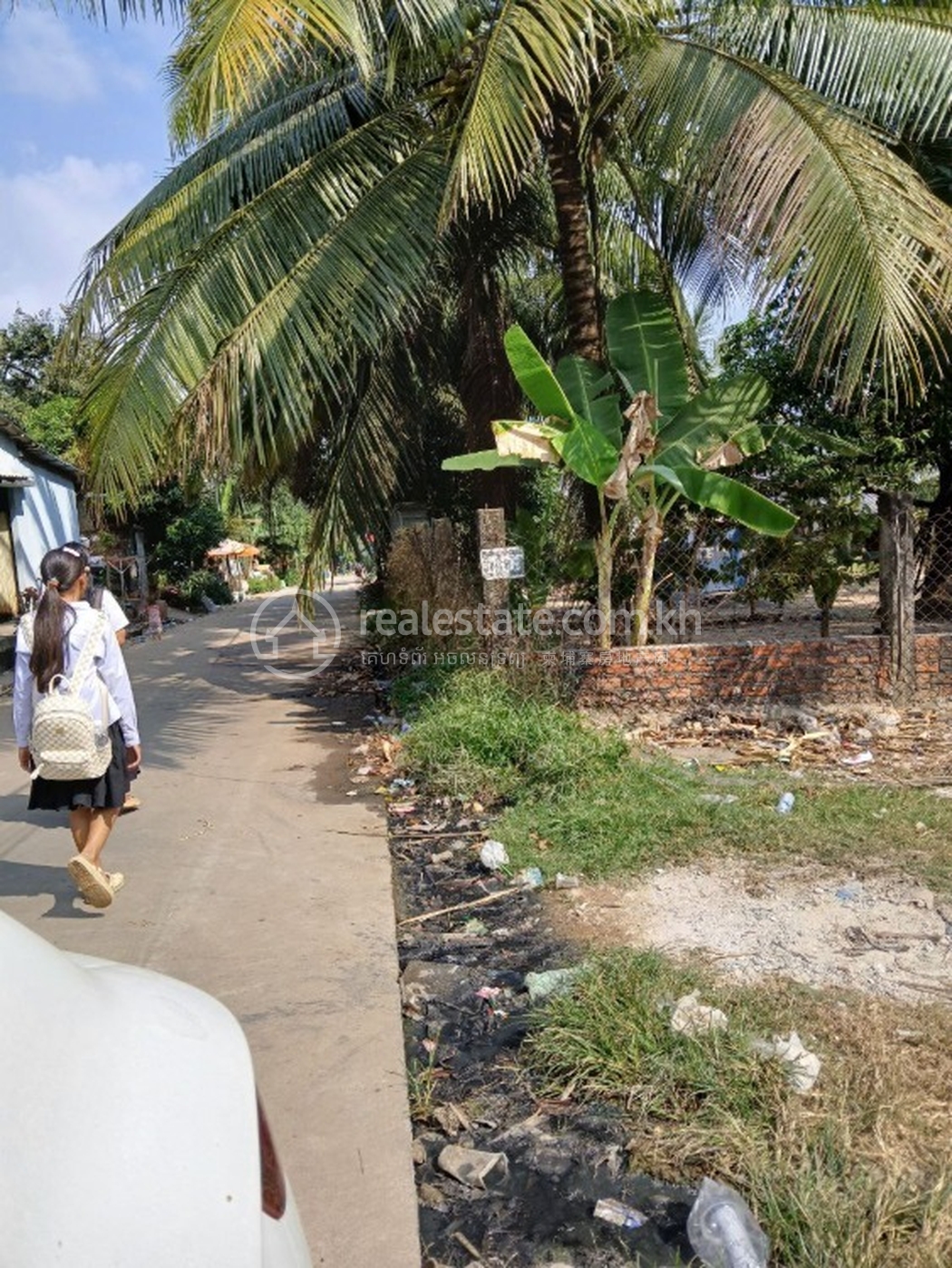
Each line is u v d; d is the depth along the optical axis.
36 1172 1.29
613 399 7.55
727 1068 2.76
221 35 5.53
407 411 9.67
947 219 6.10
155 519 28.16
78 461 8.11
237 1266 1.32
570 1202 2.43
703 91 6.73
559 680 7.08
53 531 17.69
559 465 7.43
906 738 6.52
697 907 4.00
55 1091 1.41
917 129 7.54
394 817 5.53
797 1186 2.30
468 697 6.70
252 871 4.69
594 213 9.40
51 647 3.96
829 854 4.45
